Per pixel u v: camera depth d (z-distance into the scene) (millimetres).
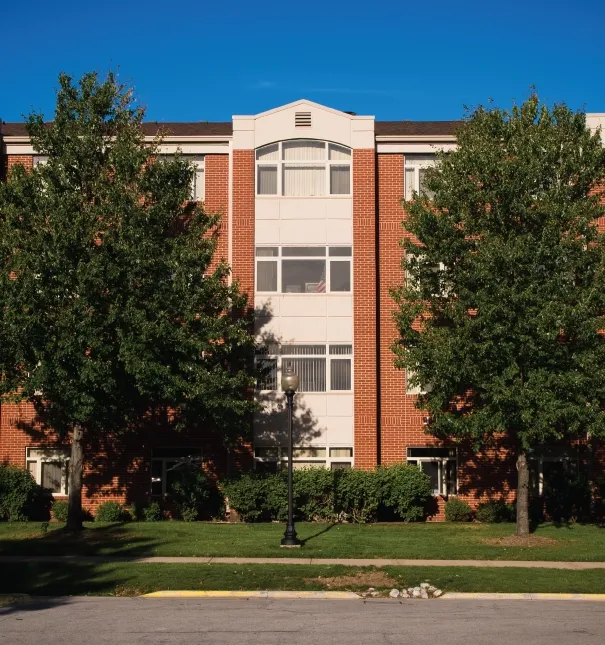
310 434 27781
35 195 21812
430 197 27766
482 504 27406
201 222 23891
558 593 15469
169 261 22125
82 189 22719
